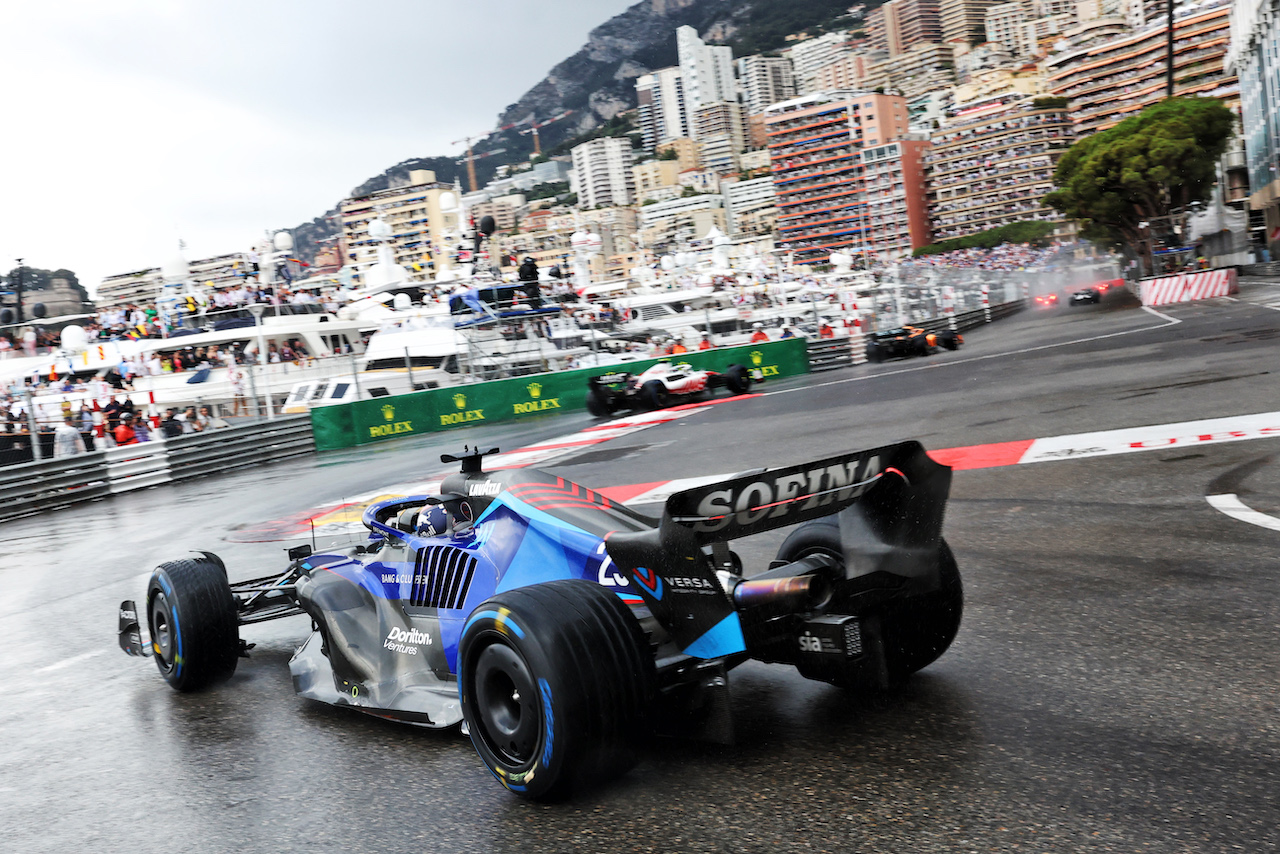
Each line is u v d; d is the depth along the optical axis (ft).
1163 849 8.58
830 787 10.38
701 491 10.19
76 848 11.44
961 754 10.84
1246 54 224.74
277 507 44.24
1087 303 178.40
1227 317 86.33
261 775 12.87
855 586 11.58
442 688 13.28
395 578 14.43
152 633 17.69
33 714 17.25
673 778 11.01
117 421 70.85
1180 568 17.24
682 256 158.10
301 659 16.05
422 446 68.85
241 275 109.91
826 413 55.01
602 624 10.32
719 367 95.81
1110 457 28.73
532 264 104.37
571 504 12.48
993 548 20.25
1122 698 11.96
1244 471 24.54
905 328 110.01
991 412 43.88
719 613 10.28
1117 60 655.35
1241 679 12.14
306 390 89.40
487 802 11.07
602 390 76.38
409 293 122.01
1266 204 215.92
